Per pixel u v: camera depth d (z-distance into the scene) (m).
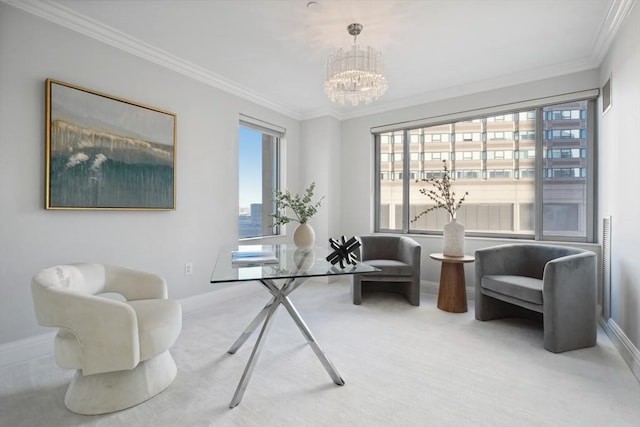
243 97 3.58
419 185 3.92
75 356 1.47
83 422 1.42
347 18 2.22
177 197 2.91
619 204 2.23
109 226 2.43
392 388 1.68
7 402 1.57
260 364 1.94
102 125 2.35
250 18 2.23
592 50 2.65
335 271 1.73
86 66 2.29
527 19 2.22
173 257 2.88
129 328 1.48
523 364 1.95
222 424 1.40
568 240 3.01
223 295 3.33
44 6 2.04
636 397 1.60
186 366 1.92
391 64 2.93
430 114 3.71
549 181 3.12
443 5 2.07
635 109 1.92
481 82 3.31
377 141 4.27
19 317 1.99
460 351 2.12
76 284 1.75
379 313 2.93
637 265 1.89
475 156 3.54
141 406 1.53
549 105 3.05
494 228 3.43
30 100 2.02
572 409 1.51
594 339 2.23
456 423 1.41
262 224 4.03
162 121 2.75
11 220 1.96
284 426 1.39
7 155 1.94
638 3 1.86
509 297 2.46
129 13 2.17
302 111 4.33
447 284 2.99
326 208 4.20
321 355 1.76
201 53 2.75
